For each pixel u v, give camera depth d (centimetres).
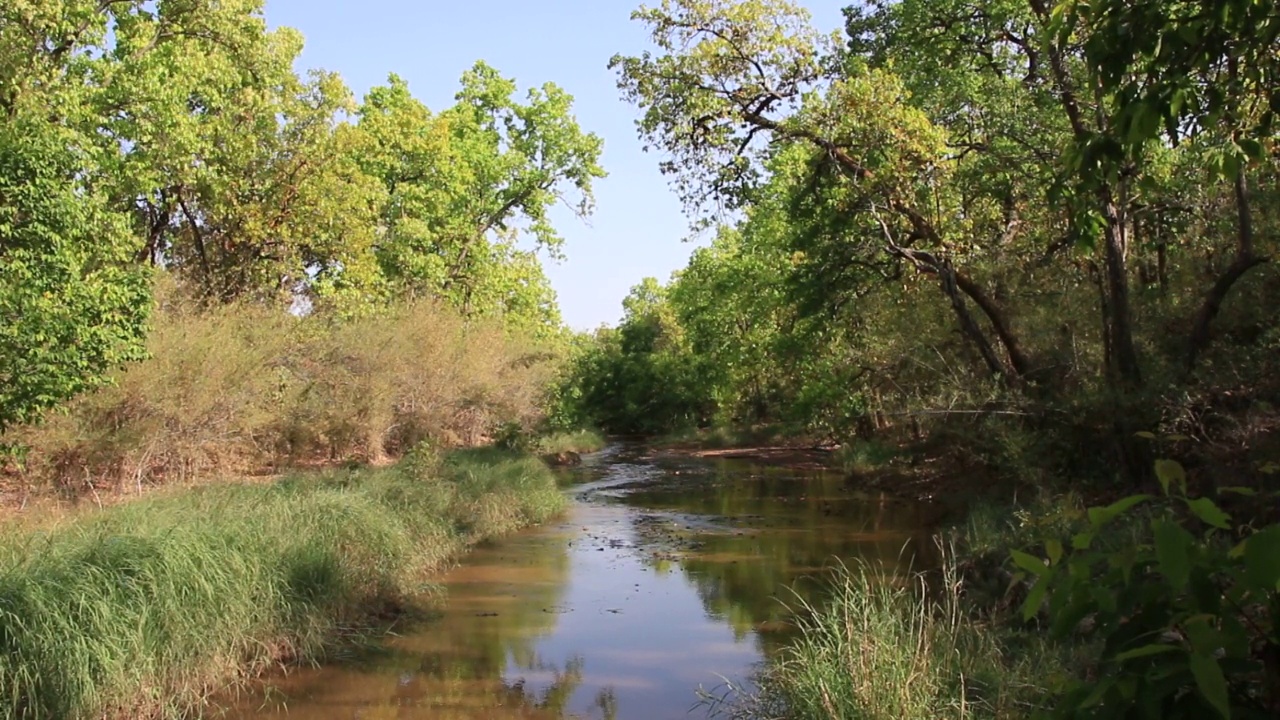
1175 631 200
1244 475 1035
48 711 677
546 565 1427
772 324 3531
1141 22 374
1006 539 1146
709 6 1789
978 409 1647
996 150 1809
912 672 648
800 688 691
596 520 1917
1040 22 1522
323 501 1213
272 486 1377
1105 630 205
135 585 778
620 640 1018
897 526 1716
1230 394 1262
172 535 872
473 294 3544
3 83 1387
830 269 2072
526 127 3891
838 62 1861
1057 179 451
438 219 3434
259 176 2355
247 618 888
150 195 1975
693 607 1157
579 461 3641
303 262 2445
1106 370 1494
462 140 3656
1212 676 174
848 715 639
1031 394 1655
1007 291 1948
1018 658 770
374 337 2277
